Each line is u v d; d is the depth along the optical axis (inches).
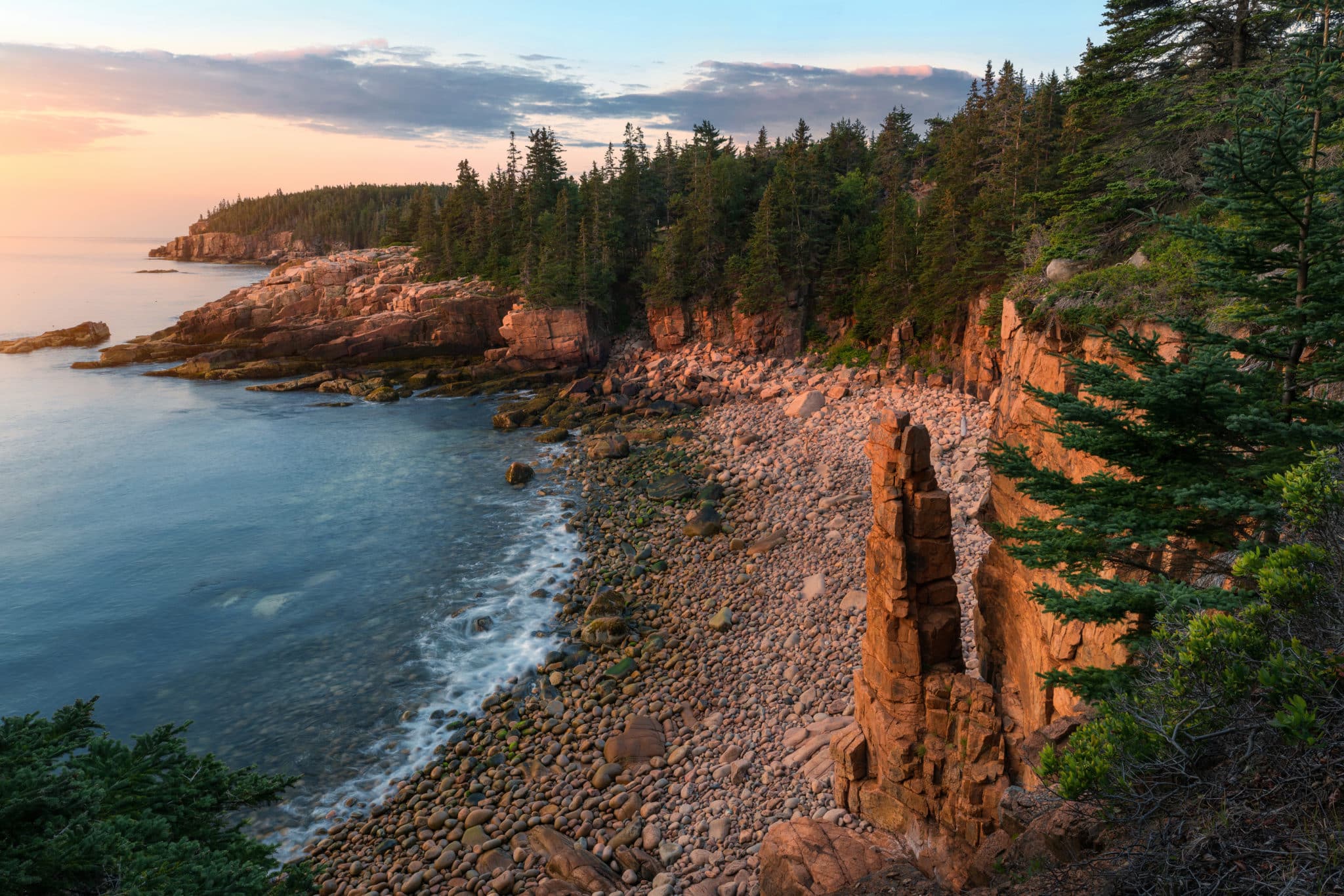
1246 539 384.8
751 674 1053.8
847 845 576.7
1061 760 292.7
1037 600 410.6
